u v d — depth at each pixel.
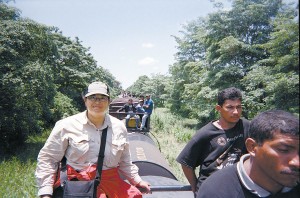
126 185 2.76
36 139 14.07
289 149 1.05
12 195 6.20
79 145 2.57
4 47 10.93
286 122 1.06
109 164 2.67
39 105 13.14
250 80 10.92
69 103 19.41
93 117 2.62
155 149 6.10
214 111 16.56
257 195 1.21
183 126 18.12
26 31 11.77
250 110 10.91
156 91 45.25
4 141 11.89
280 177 1.09
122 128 2.81
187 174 2.48
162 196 3.14
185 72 24.70
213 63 15.87
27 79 11.14
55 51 15.02
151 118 17.14
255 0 13.66
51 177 2.61
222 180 1.30
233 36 14.27
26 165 8.98
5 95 11.25
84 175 2.55
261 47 12.27
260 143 1.13
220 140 2.35
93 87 2.60
